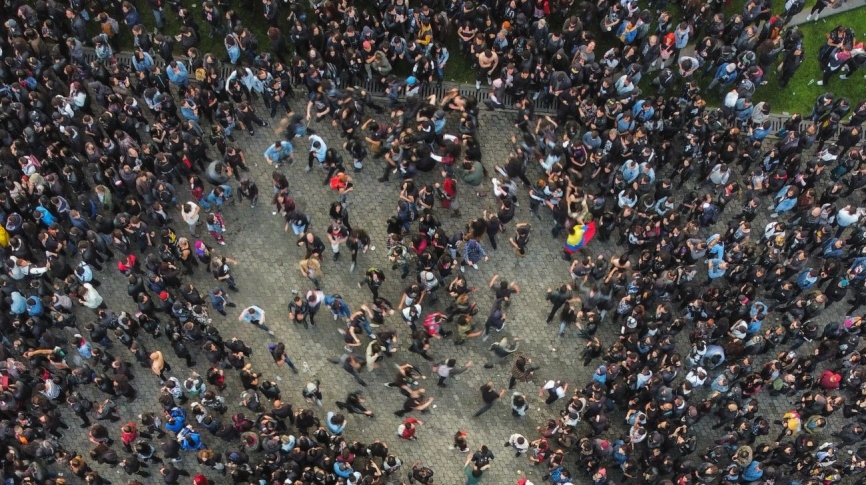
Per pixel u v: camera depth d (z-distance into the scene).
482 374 27.83
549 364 28.03
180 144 27.38
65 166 27.41
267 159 30.05
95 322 27.33
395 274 28.83
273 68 28.23
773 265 27.16
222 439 26.61
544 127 28.22
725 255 27.84
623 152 27.45
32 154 27.50
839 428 27.28
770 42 28.95
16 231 26.41
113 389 25.97
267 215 29.53
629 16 29.42
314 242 27.06
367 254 29.09
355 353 27.86
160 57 30.81
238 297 28.53
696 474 24.73
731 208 29.92
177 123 28.59
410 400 26.42
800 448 24.86
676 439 24.56
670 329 25.92
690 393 25.67
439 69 30.42
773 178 27.86
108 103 27.94
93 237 27.19
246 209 29.52
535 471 26.91
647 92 31.11
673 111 28.17
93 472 24.30
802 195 28.03
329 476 24.06
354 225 29.39
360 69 29.53
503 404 27.58
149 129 29.42
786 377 26.00
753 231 29.64
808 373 26.33
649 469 25.03
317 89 28.34
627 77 28.11
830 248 27.05
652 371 25.78
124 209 27.33
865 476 26.39
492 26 29.11
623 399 25.88
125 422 26.92
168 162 27.17
